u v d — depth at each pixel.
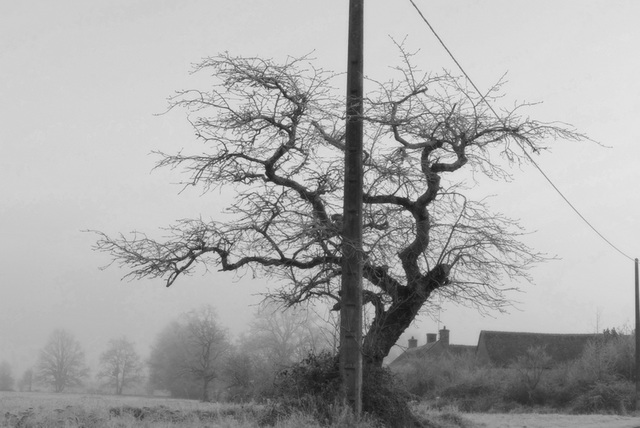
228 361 47.56
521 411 56.16
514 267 19.52
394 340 19.66
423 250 19.55
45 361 119.25
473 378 62.06
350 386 16.53
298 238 18.30
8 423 16.14
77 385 121.19
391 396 18.84
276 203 19.22
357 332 16.64
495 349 81.75
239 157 19.02
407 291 19.69
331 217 19.14
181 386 88.94
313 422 16.38
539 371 61.22
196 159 18.88
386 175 19.02
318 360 19.12
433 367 64.50
